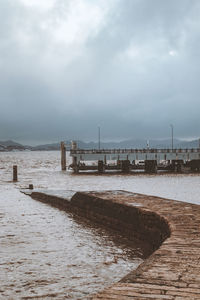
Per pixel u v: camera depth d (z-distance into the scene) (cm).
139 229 1412
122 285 574
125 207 1566
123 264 1090
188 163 7475
